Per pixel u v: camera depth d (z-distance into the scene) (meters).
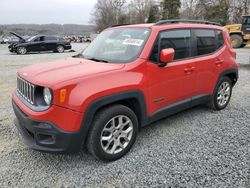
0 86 7.41
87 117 2.97
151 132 4.23
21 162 3.34
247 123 4.62
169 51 3.59
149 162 3.34
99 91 3.03
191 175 3.05
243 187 2.83
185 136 4.09
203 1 46.28
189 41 4.32
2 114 4.99
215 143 3.85
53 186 2.88
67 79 2.95
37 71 3.36
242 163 3.30
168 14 59.12
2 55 18.31
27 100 3.24
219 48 4.99
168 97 3.97
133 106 3.60
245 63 11.92
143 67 3.53
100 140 3.18
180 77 4.09
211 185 2.87
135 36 3.91
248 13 41.12
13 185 2.88
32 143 3.11
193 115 5.01
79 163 3.32
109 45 4.11
